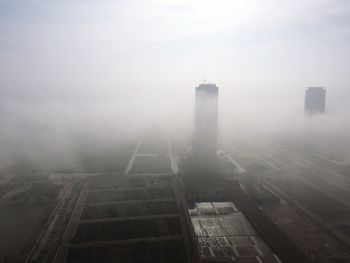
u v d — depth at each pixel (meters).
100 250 158.00
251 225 177.62
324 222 188.00
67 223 187.12
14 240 170.25
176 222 186.62
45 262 148.88
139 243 163.50
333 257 149.12
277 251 148.25
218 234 167.88
